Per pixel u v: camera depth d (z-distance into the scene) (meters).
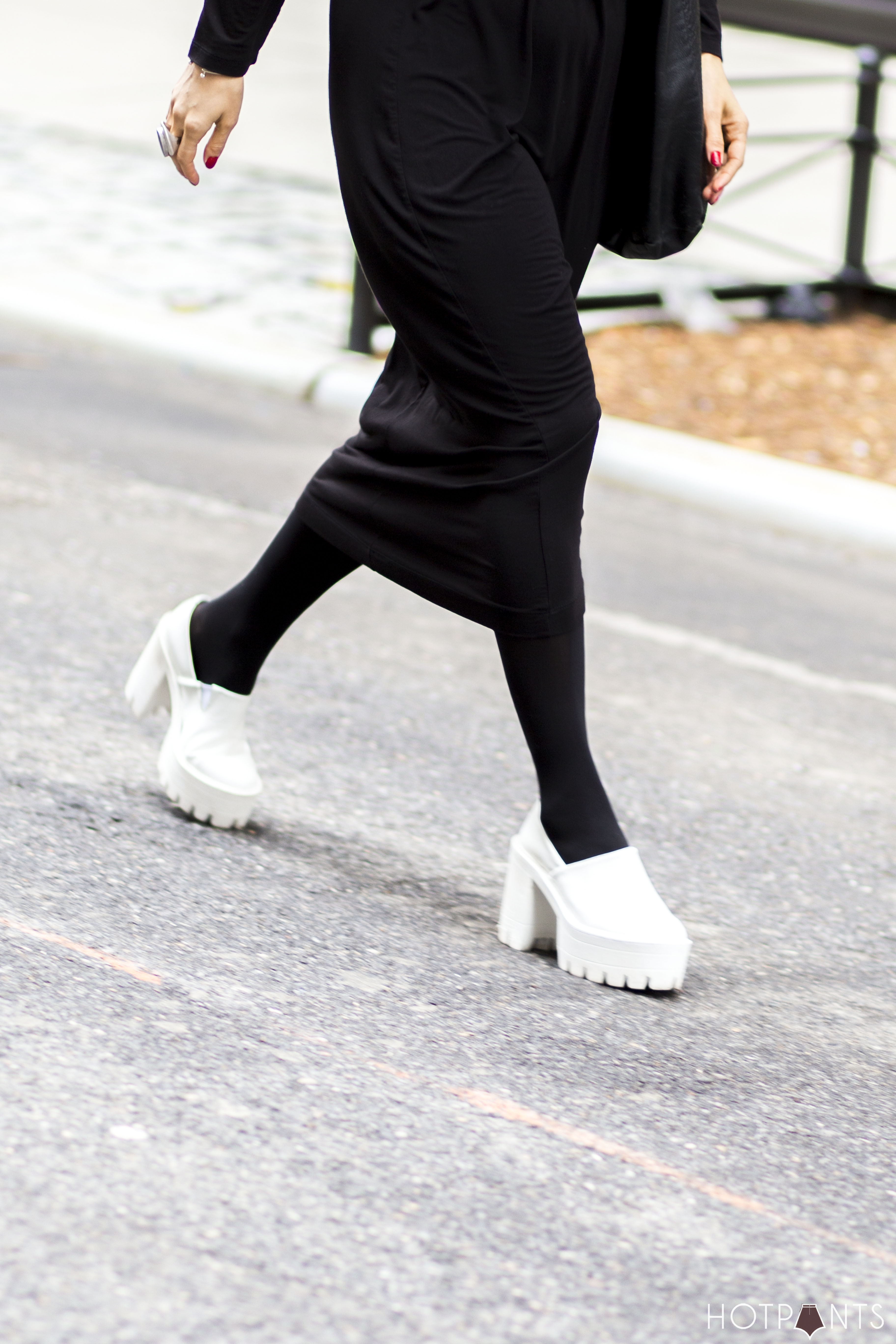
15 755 8.90
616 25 6.91
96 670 10.45
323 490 7.52
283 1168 5.59
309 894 7.82
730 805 9.97
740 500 17.08
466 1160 5.81
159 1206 5.30
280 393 19.58
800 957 8.05
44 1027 6.22
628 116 7.20
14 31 41.88
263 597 8.02
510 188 6.74
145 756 9.19
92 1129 5.64
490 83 6.71
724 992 7.52
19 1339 4.64
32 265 22.58
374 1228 5.35
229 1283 4.99
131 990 6.61
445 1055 6.52
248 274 23.25
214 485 15.53
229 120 7.23
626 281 23.45
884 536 16.41
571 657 7.25
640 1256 5.42
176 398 18.88
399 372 7.43
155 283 22.36
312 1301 4.96
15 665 10.34
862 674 12.87
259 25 7.07
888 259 27.56
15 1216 5.14
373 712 10.61
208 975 6.85
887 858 9.48
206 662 8.21
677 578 14.91
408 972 7.19
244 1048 6.31
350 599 12.94
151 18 46.06
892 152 34.94
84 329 20.59
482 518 7.01
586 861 7.35
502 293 6.73
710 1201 5.80
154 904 7.43
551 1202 5.64
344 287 23.12
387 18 6.69
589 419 7.00
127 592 12.15
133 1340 4.69
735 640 13.31
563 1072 6.54
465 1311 5.02
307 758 9.66
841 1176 6.09
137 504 14.55
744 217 29.78
